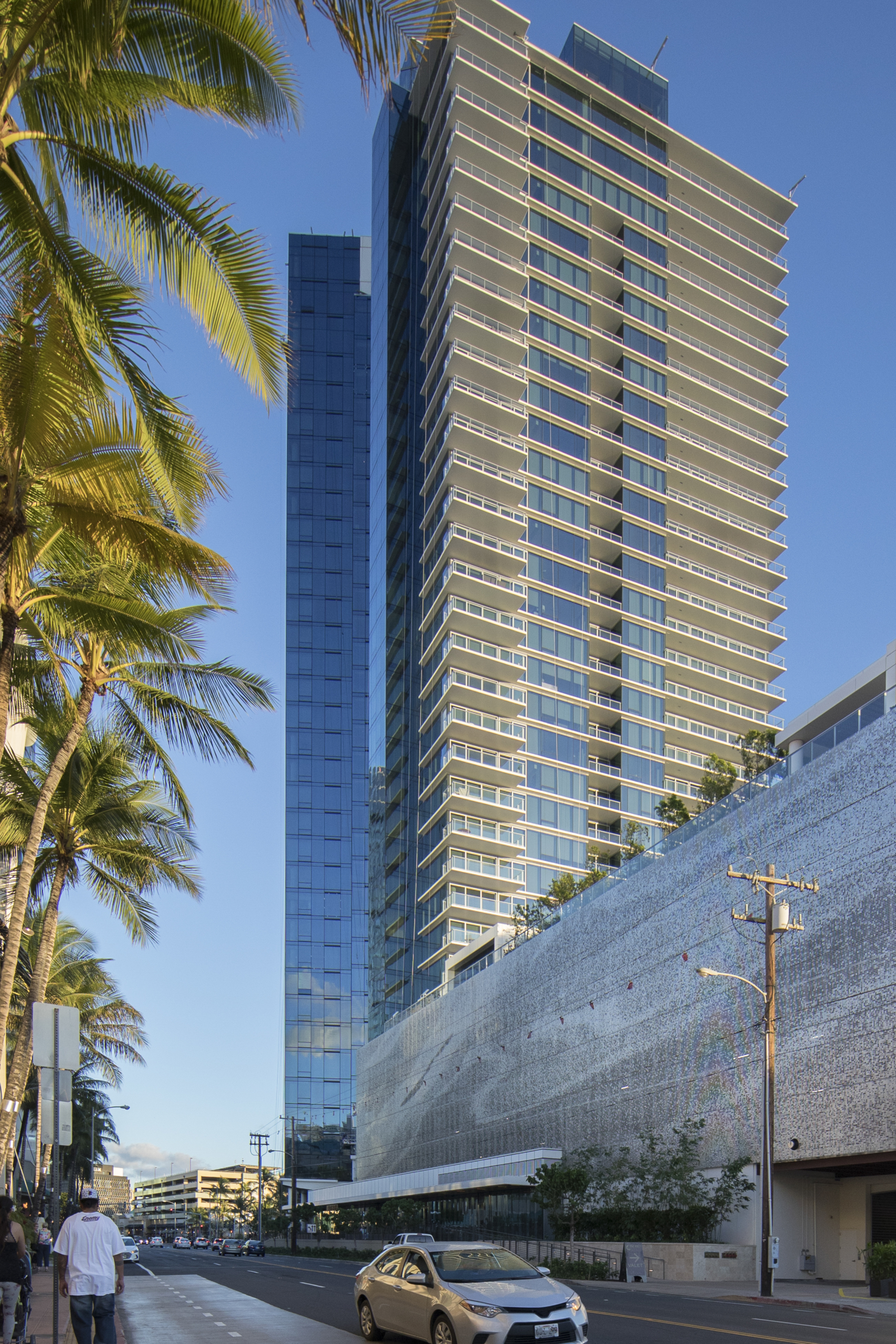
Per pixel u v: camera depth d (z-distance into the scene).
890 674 35.84
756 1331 16.39
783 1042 35.88
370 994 101.75
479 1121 66.12
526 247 101.12
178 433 13.47
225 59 12.62
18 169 12.67
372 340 122.94
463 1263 13.20
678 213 112.25
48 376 12.25
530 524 97.00
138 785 29.23
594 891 53.81
